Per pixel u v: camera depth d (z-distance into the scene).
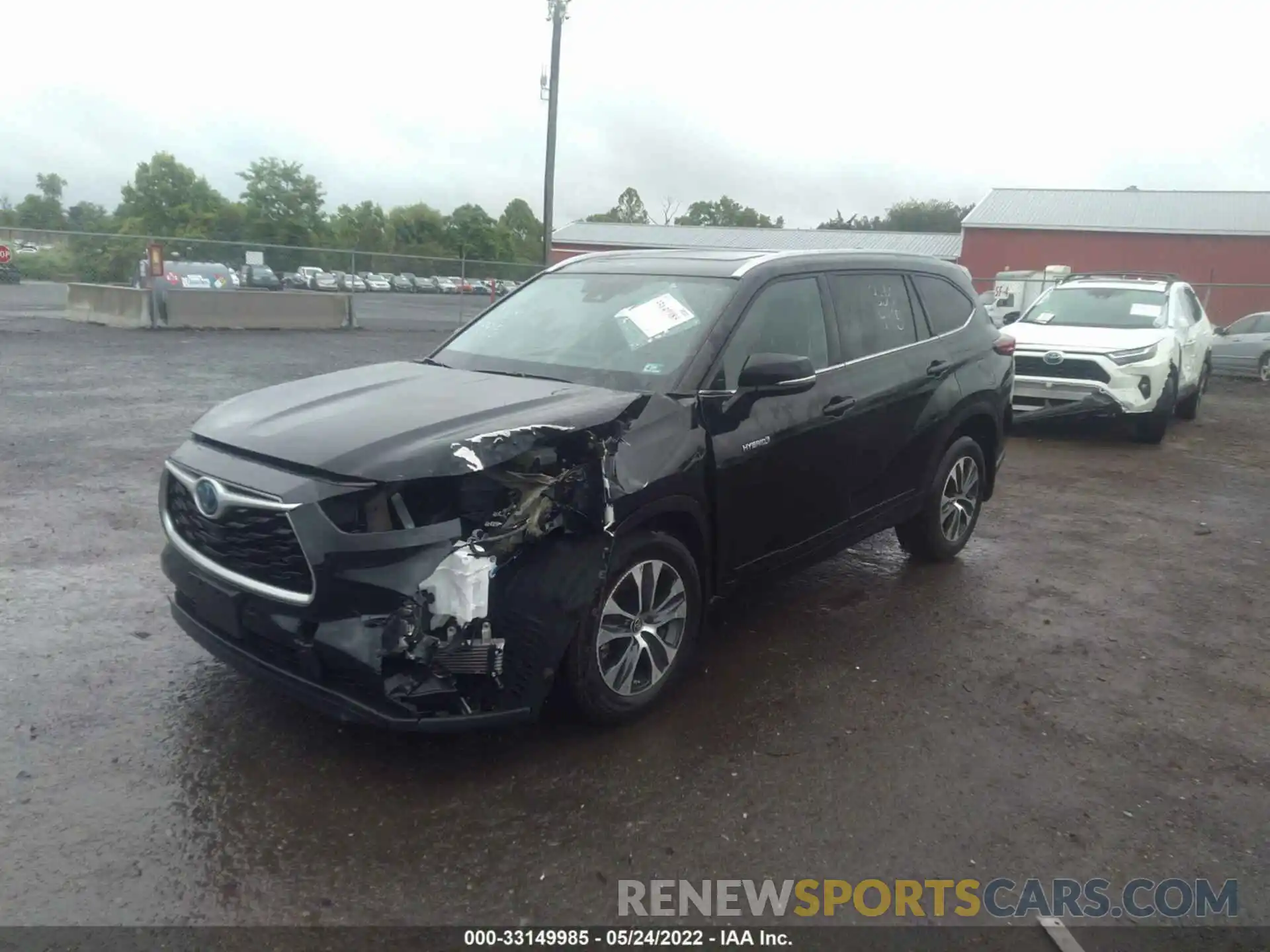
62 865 3.03
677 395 4.11
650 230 48.69
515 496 3.47
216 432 3.76
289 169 74.50
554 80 27.62
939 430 5.69
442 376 4.43
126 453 8.50
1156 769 3.89
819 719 4.16
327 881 3.02
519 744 3.83
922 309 5.78
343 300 23.42
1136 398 10.59
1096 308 12.19
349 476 3.25
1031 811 3.56
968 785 3.71
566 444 3.60
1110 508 8.12
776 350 4.66
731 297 4.55
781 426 4.49
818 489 4.81
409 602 3.23
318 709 3.36
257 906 2.90
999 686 4.57
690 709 4.20
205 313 20.64
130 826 3.23
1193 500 8.55
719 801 3.53
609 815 3.41
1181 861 3.31
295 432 3.55
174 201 71.62
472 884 3.04
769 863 3.21
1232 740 4.15
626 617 3.87
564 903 2.98
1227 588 6.13
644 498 3.76
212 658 4.46
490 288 28.83
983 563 6.43
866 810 3.52
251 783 3.50
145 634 4.70
